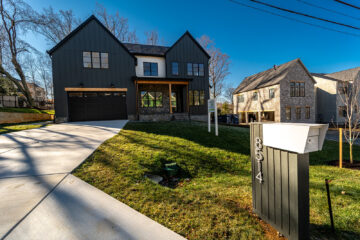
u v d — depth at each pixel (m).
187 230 1.88
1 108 12.75
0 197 2.28
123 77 13.01
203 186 3.29
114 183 2.89
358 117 6.48
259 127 2.12
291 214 1.71
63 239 1.62
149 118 13.24
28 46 17.81
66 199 2.30
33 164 3.49
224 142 6.74
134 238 1.69
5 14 15.88
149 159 4.23
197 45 15.68
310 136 1.57
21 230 1.71
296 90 19.95
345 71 23.97
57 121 11.58
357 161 5.76
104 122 11.13
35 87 32.56
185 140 6.35
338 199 2.78
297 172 1.63
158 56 14.94
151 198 2.52
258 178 2.15
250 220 2.13
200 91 15.66
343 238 1.88
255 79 24.81
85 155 4.07
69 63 11.91
